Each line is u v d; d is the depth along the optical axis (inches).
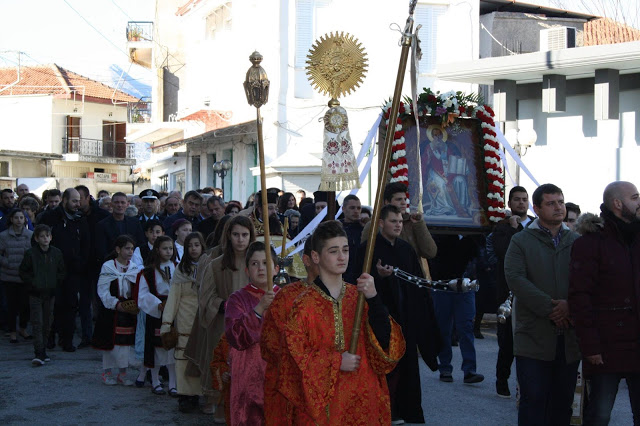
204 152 1208.8
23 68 2041.1
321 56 313.7
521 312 261.4
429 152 387.9
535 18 989.8
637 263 238.2
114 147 2006.6
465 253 385.4
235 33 1074.7
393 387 291.4
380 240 296.7
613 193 242.4
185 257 337.4
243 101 1044.5
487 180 397.4
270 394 194.4
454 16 956.6
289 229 508.1
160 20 1483.8
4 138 1947.6
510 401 343.0
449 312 377.1
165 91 1477.6
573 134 655.1
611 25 936.9
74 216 493.4
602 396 238.8
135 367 435.8
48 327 454.9
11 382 390.0
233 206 529.7
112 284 388.2
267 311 197.2
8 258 512.7
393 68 938.1
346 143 313.3
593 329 236.1
